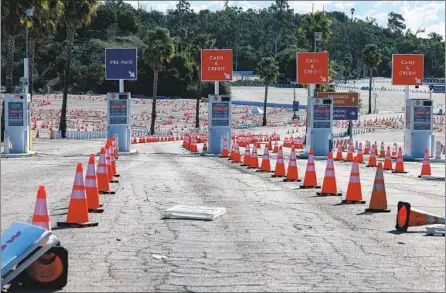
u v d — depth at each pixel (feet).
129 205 55.83
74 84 520.83
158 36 290.35
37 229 29.55
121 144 149.89
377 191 54.95
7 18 172.76
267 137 261.85
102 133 250.57
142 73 520.42
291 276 32.48
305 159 142.82
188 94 519.60
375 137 293.43
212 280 31.37
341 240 42.19
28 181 74.90
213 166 108.27
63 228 44.01
